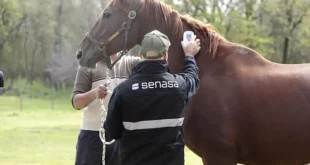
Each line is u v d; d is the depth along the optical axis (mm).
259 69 4078
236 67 4062
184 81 3291
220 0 20844
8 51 47125
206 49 4133
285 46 24688
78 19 45281
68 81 45500
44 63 48656
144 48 3215
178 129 3236
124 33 4078
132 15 4066
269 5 22000
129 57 4391
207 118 3955
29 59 48938
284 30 23578
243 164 4250
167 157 3209
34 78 48625
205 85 4016
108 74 4246
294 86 3969
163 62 3248
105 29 4062
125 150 3246
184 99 3248
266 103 3943
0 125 18203
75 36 45906
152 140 3191
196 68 3537
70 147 11633
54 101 37219
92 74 4238
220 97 3971
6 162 8961
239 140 4004
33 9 47281
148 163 3205
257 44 21094
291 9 22406
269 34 24500
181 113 3242
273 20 23906
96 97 3939
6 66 48031
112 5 4105
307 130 3910
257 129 3955
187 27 4223
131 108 3160
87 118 4250
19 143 12398
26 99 37812
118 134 3273
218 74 4051
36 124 18922
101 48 4055
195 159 9703
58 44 46469
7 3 42438
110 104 3234
